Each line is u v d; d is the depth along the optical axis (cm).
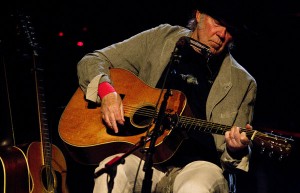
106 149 573
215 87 580
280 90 934
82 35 870
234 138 497
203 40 568
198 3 576
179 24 876
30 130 743
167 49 616
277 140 484
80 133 579
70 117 597
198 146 588
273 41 905
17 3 781
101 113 595
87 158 588
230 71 584
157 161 572
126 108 588
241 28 565
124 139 564
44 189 628
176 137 553
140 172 564
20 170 609
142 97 598
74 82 839
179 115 549
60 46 851
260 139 490
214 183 527
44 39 843
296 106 924
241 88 579
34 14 830
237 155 525
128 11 879
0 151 620
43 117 667
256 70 936
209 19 565
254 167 870
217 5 554
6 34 738
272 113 935
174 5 863
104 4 871
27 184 613
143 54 639
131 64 645
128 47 641
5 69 699
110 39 884
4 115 683
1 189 596
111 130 577
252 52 922
